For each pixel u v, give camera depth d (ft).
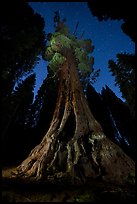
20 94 41.37
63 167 42.16
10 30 29.60
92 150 43.65
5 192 29.22
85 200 28.07
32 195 30.19
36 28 33.06
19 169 45.19
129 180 37.96
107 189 34.50
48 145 44.45
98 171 41.14
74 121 47.98
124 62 41.34
